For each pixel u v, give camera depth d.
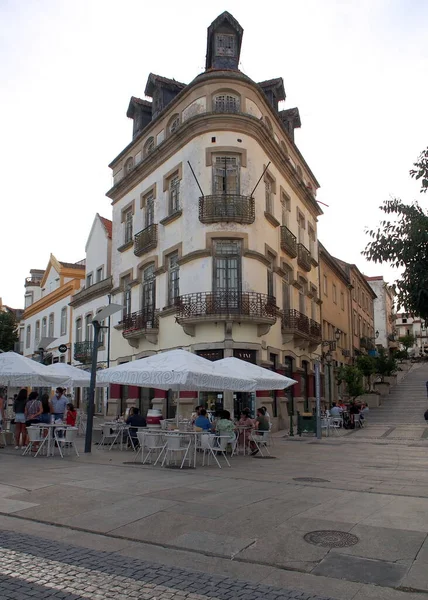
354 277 47.91
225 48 26.78
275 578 5.23
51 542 6.38
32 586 4.89
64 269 42.81
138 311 28.30
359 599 4.73
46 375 15.96
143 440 13.45
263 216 25.23
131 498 8.63
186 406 23.45
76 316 38.16
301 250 30.30
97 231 36.91
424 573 5.30
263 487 9.77
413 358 66.12
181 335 24.58
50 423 15.88
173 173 26.62
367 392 34.50
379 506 8.13
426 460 14.32
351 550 6.00
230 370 15.50
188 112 25.66
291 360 28.23
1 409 16.69
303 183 31.38
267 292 24.95
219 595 4.75
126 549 6.13
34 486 9.62
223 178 24.44
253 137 24.77
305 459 14.56
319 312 34.78
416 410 31.19
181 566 5.56
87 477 10.66
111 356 31.44
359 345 47.72
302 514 7.59
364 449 17.36
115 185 32.06
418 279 5.66
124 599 4.62
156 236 27.42
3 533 6.76
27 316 49.50
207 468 12.49
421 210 5.87
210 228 23.83
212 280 23.52
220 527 6.93
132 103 31.89
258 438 15.91
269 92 30.08
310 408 30.61
